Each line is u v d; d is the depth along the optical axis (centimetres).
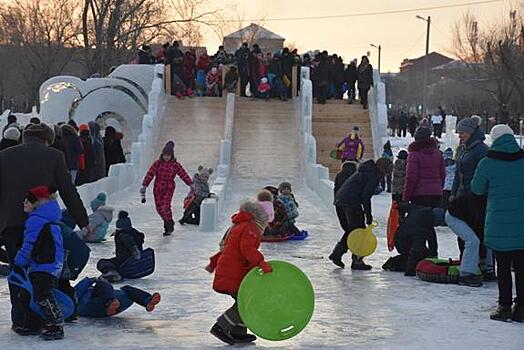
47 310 775
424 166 1192
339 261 1256
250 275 763
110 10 4947
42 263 771
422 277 1140
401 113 5866
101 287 873
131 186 2509
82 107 3378
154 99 3192
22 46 6656
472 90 7831
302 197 2411
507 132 895
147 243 1491
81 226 837
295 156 2964
